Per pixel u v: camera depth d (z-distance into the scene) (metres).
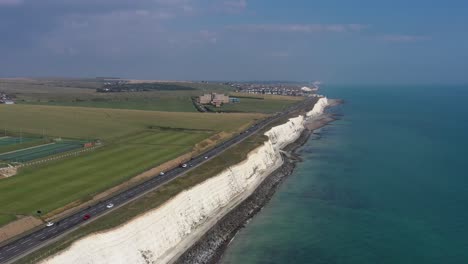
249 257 76.69
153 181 98.06
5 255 59.91
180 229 81.38
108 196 86.94
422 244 80.69
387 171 138.12
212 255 77.75
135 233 70.94
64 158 118.81
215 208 96.75
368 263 73.62
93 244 64.19
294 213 99.00
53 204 80.94
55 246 61.59
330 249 79.44
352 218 94.94
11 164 109.56
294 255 77.25
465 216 94.75
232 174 111.00
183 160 122.19
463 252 77.00
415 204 103.62
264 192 115.69
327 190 117.25
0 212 75.88
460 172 135.25
